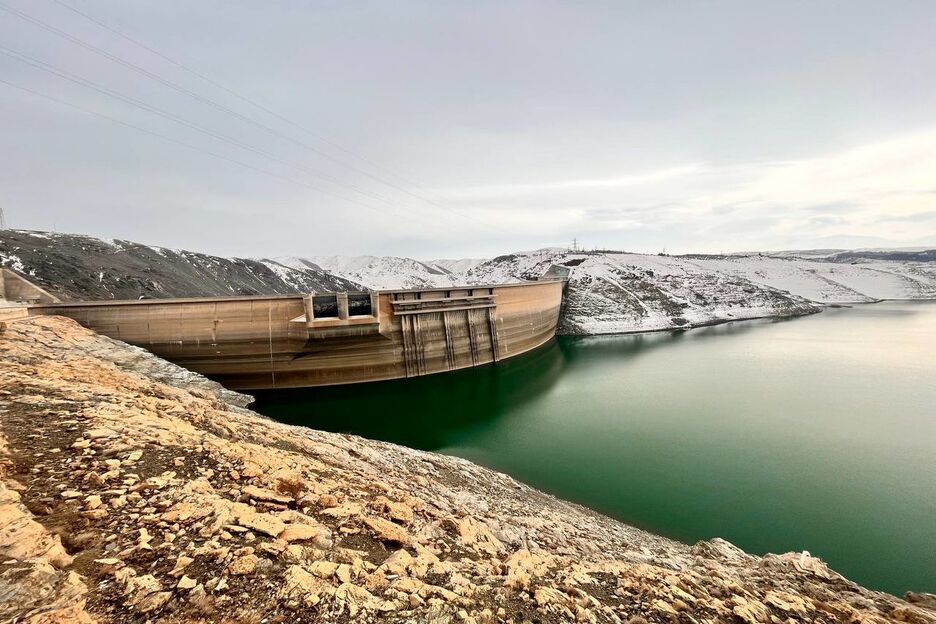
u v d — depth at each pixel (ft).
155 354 158.10
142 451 39.63
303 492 41.32
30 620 19.57
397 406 168.25
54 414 44.93
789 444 124.98
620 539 67.67
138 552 26.32
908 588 69.10
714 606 35.29
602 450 122.42
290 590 25.34
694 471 108.27
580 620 29.71
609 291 442.09
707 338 337.31
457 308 218.18
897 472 106.93
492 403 172.96
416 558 33.58
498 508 66.90
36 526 25.58
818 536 81.82
